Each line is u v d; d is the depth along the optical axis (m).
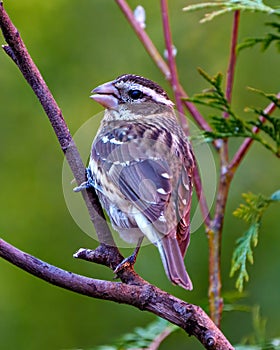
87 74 13.33
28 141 13.25
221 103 7.61
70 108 13.09
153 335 8.69
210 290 7.82
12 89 13.29
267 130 7.58
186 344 11.95
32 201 12.93
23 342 12.37
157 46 13.21
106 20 13.62
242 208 7.64
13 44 6.43
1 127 13.27
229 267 12.09
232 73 8.36
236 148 12.46
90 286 5.86
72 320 12.44
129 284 6.23
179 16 13.43
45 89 6.57
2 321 12.38
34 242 12.64
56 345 12.39
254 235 7.51
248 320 11.88
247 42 8.00
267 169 12.50
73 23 13.48
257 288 11.95
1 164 13.16
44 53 13.29
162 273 11.84
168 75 8.97
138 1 13.45
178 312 5.81
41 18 13.31
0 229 12.67
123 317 12.38
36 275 5.82
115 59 13.46
